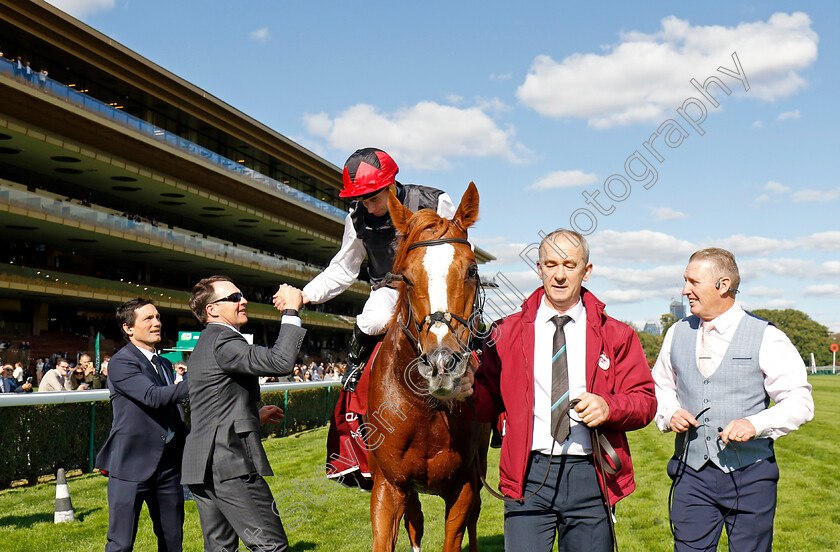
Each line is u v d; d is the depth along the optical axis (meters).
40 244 22.25
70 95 19.06
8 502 5.55
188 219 28.59
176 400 3.11
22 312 21.08
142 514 5.32
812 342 76.19
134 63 22.19
